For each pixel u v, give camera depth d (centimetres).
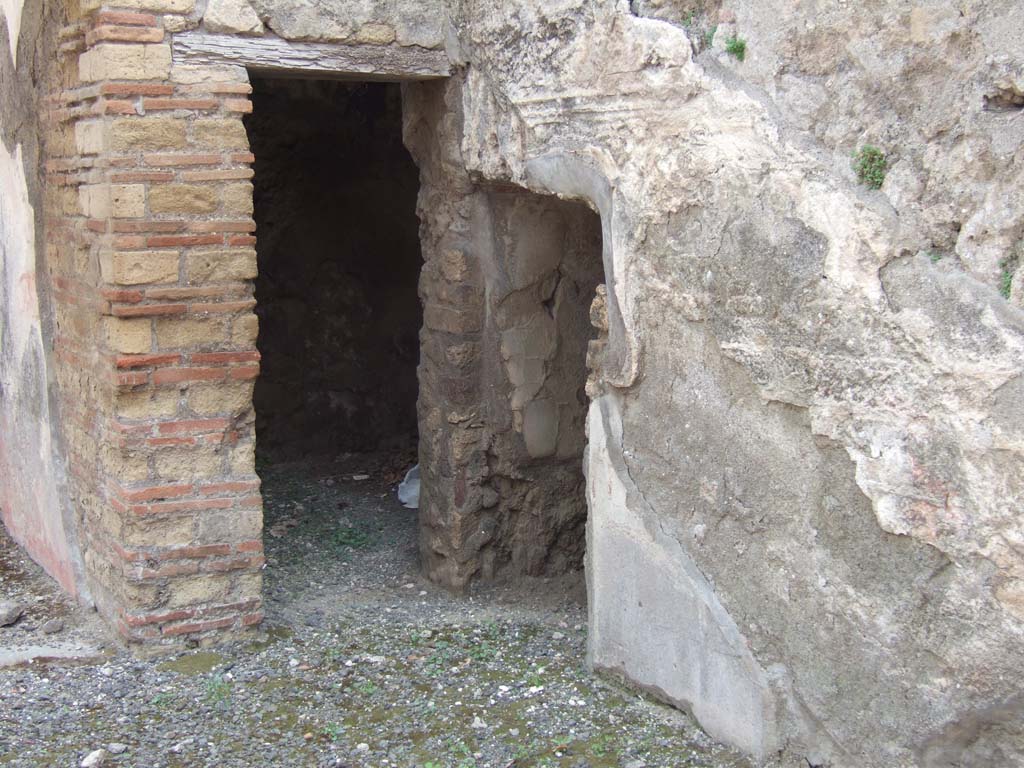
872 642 345
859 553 347
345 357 866
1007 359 301
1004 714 312
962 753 327
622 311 431
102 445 519
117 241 477
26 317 622
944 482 318
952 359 314
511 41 491
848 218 339
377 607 575
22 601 589
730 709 400
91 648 521
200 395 503
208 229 491
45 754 423
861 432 340
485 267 560
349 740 429
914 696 334
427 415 591
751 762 390
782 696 378
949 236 318
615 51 425
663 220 409
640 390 432
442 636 530
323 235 845
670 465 419
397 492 779
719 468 396
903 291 326
